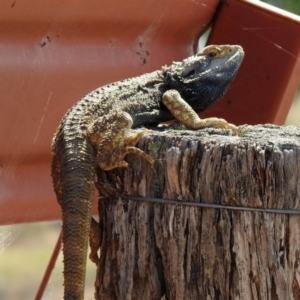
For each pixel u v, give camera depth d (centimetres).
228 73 898
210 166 651
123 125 704
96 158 730
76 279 692
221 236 653
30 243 2122
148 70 1074
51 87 946
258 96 1120
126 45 1042
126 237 691
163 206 672
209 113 1150
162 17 1059
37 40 930
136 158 682
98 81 1004
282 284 650
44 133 948
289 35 1089
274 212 646
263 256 648
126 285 688
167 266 670
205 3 1112
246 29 1124
